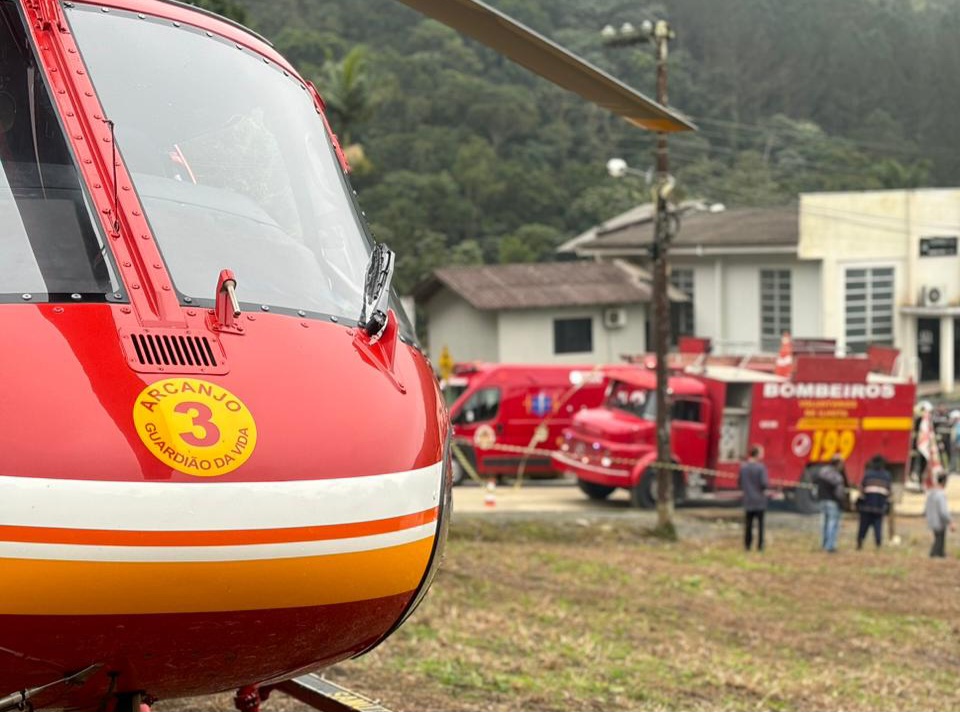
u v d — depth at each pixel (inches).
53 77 136.3
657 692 354.0
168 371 118.7
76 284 123.1
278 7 2920.8
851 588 643.5
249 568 114.8
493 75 2942.9
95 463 110.0
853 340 1585.9
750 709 343.9
